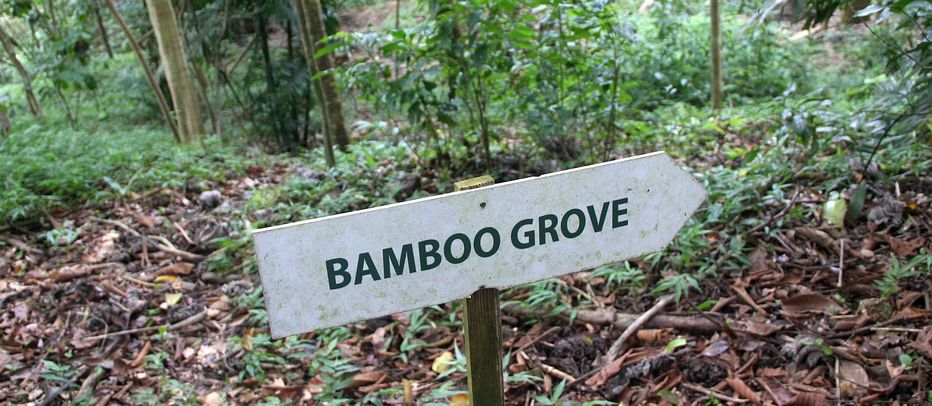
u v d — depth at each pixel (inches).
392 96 170.1
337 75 189.8
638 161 67.6
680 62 327.9
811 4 135.7
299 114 327.6
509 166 185.0
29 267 160.1
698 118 242.5
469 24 147.6
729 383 104.3
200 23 316.2
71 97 415.5
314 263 60.8
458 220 63.4
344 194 177.9
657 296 127.3
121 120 386.0
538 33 161.9
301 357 120.8
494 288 67.3
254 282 147.6
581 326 122.8
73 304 142.0
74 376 119.9
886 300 114.2
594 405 105.5
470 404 71.9
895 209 136.4
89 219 182.2
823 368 105.6
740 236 137.0
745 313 119.7
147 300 143.3
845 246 131.3
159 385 117.3
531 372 112.5
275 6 285.4
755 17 133.3
